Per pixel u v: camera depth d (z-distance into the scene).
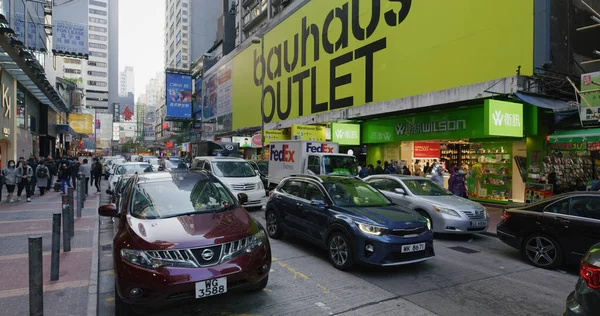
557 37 10.84
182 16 84.50
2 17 12.95
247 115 33.19
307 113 22.77
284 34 26.02
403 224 5.53
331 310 4.24
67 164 16.34
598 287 2.62
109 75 125.44
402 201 8.88
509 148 13.20
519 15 10.96
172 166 22.86
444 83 13.29
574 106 10.26
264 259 4.20
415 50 14.62
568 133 10.34
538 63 10.56
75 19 19.61
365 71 17.52
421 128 15.31
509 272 5.86
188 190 5.27
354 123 19.34
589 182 10.48
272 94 27.95
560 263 5.88
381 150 18.42
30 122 27.36
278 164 16.12
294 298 4.58
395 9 15.66
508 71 11.18
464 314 4.19
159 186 5.30
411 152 16.42
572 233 5.73
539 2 10.65
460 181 11.59
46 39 24.48
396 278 5.41
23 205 12.38
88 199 14.80
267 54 28.91
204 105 49.56
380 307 4.35
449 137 14.05
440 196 8.88
